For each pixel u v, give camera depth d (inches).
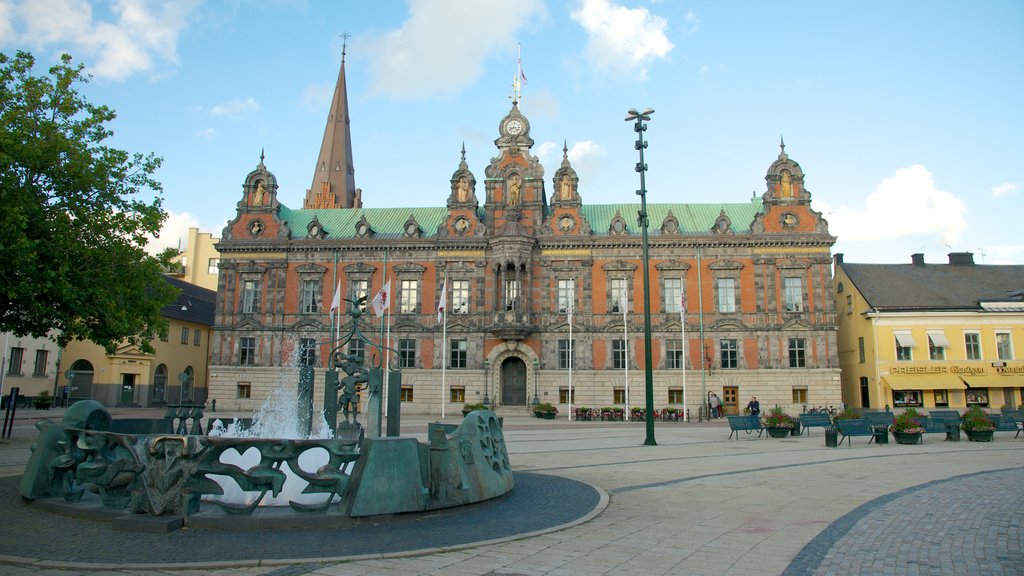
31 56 1220.5
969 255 2719.0
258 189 2723.9
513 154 2672.2
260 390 2583.7
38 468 588.1
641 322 2529.5
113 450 577.6
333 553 438.6
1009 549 449.4
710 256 2549.2
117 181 1279.5
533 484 738.8
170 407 853.8
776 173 2586.1
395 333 2581.2
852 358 2605.8
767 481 773.3
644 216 1378.0
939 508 594.6
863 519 549.0
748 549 455.5
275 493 516.4
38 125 1159.6
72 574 398.3
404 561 425.4
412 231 2647.6
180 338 3186.5
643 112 1413.6
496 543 472.7
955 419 1407.5
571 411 2476.6
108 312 1195.9
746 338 2495.1
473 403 2503.7
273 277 2657.5
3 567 409.4
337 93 4431.6
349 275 2637.8
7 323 1178.6
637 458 1021.2
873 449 1158.3
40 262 1130.0
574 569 406.6
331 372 863.7
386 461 542.6
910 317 2447.1
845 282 2669.8
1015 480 766.5
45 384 2733.8
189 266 4192.9
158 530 488.1
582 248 2581.2
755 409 2127.2
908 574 392.5
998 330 2427.4
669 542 476.7
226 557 427.8
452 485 583.2
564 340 2544.3
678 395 2482.8
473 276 2596.0
